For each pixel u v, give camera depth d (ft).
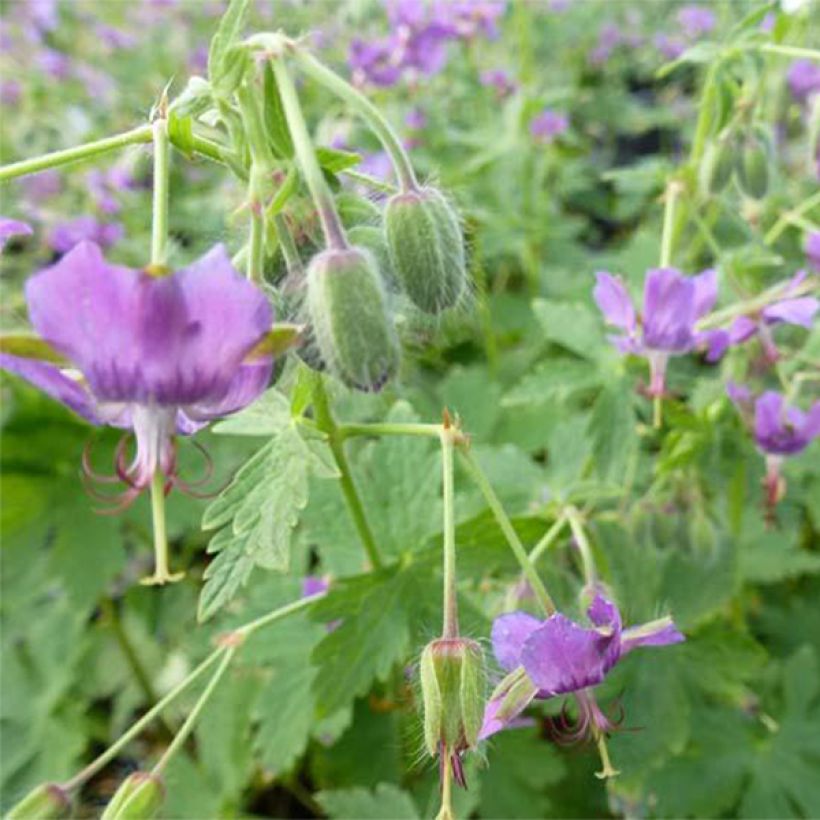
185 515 0.53
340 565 0.41
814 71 0.52
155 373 0.21
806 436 0.39
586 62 1.05
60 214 0.75
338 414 0.45
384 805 0.41
